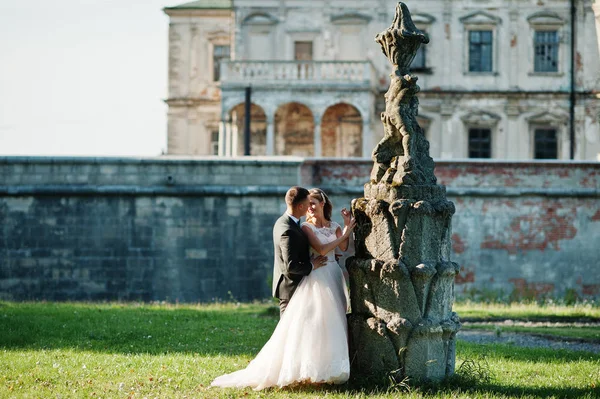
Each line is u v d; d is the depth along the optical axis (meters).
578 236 28.92
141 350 12.61
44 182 27.67
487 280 28.70
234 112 45.31
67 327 15.13
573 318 20.84
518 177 28.84
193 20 49.91
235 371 10.12
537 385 9.70
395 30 9.28
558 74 46.19
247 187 27.89
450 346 9.27
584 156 45.91
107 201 27.80
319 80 42.78
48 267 27.66
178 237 27.86
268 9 46.25
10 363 10.91
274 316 18.94
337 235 9.62
